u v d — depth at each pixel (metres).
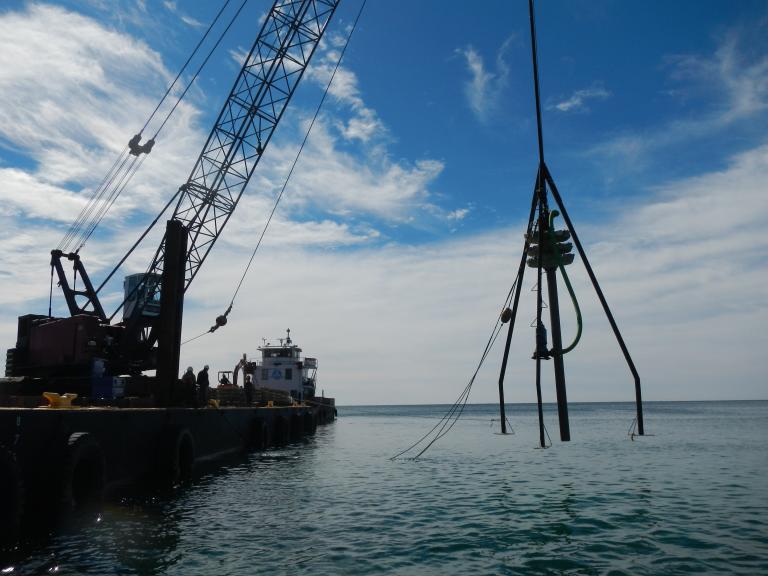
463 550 11.55
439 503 16.97
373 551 11.45
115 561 10.66
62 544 11.83
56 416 13.52
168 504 16.77
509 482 21.50
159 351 24.05
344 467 26.86
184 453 21.12
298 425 46.22
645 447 37.09
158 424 20.16
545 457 31.36
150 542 12.09
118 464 16.89
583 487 20.05
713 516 14.84
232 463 28.61
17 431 12.06
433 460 30.06
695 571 10.10
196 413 24.19
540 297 15.62
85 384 26.03
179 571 10.07
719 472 23.95
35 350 27.83
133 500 17.45
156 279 35.12
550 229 15.45
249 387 36.97
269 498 17.84
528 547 11.77
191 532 13.00
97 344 27.22
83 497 14.15
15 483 11.03
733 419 90.25
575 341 15.23
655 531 13.16
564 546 11.85
